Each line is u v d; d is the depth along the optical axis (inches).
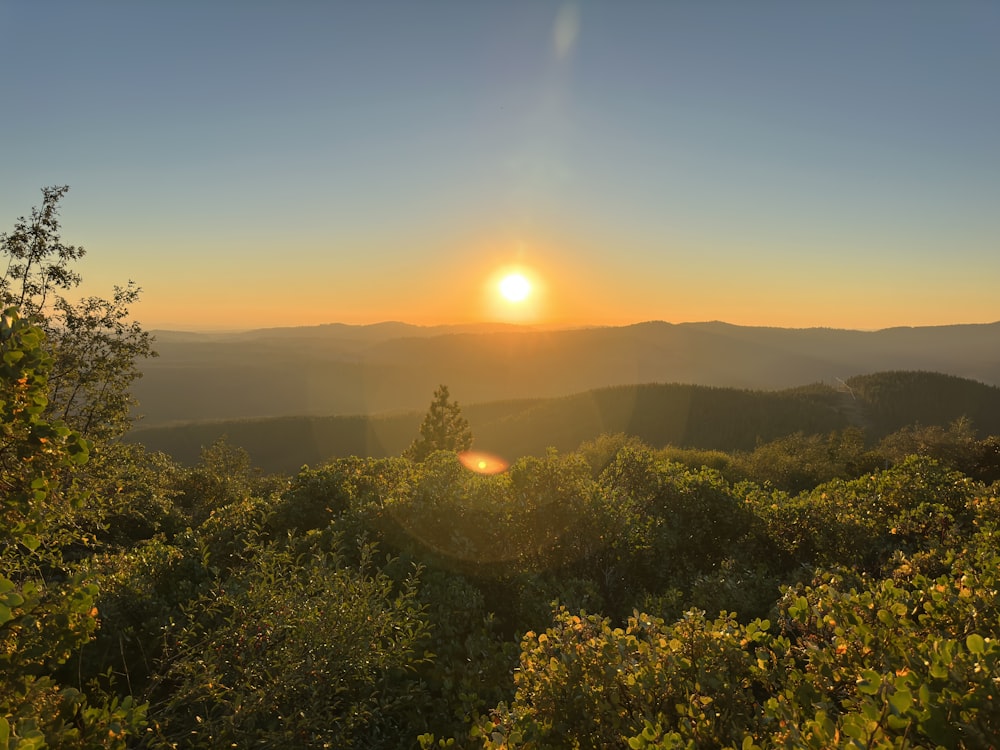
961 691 90.4
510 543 298.4
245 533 326.0
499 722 163.2
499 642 242.1
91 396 592.7
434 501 303.9
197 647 174.1
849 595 158.2
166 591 266.2
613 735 133.4
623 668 143.9
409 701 197.2
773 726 123.5
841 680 128.2
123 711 126.5
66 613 133.1
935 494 386.6
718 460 1170.6
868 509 386.0
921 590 171.5
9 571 172.9
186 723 161.3
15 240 569.9
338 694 185.8
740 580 288.2
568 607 261.6
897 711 85.6
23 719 104.8
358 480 472.1
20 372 127.0
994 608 140.9
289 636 172.7
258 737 154.3
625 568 311.7
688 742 113.8
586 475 342.3
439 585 262.2
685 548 357.1
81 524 337.4
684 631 158.9
